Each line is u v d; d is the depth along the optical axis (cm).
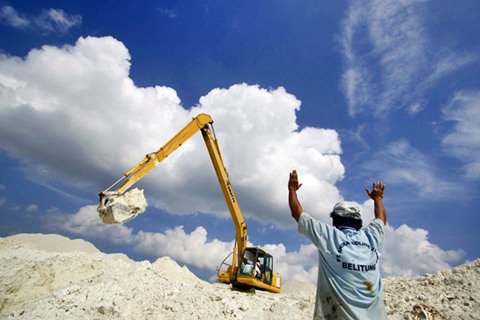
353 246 272
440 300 815
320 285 275
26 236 2280
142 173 1605
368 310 254
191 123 1908
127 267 1257
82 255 1429
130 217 1309
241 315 1051
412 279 1055
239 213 2055
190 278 2019
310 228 282
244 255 1975
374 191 341
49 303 890
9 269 1187
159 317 919
